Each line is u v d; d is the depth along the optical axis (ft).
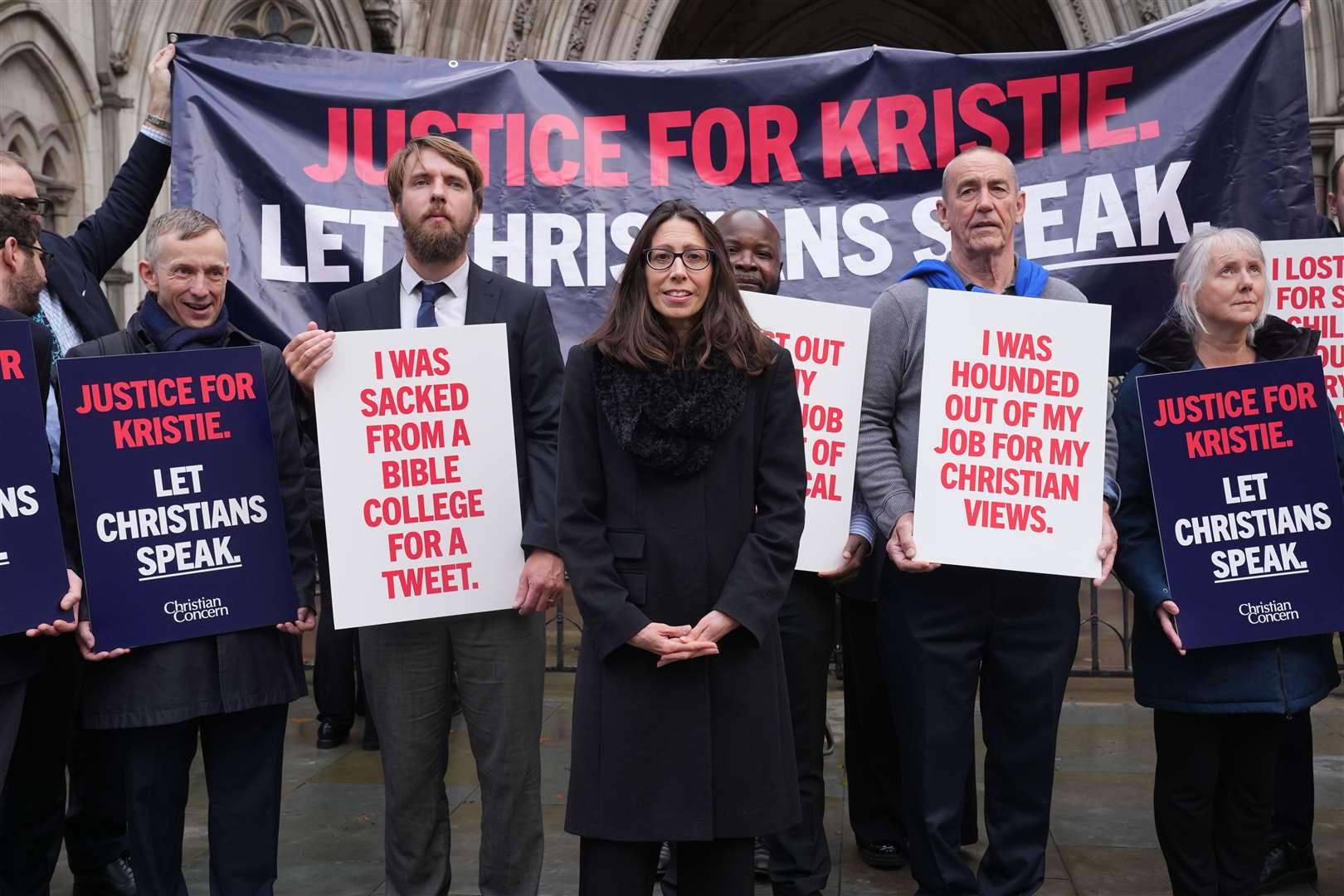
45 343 10.18
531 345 10.75
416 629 10.46
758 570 8.55
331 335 10.11
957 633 10.45
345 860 13.30
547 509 10.34
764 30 62.28
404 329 10.24
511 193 14.35
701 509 8.59
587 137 14.37
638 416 8.42
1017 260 11.43
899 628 10.62
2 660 9.71
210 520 10.18
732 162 14.30
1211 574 10.32
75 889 12.60
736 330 8.63
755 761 8.57
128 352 10.59
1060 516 10.31
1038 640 10.43
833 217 14.20
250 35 34.58
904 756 10.65
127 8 31.63
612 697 8.55
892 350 10.95
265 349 10.82
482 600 10.30
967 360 10.35
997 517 10.28
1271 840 12.28
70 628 9.70
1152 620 10.67
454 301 10.77
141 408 10.01
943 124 14.02
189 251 10.43
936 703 10.46
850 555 11.06
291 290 13.83
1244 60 13.33
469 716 10.62
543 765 16.87
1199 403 10.42
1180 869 10.76
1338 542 10.33
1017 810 10.57
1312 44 32.53
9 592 9.50
